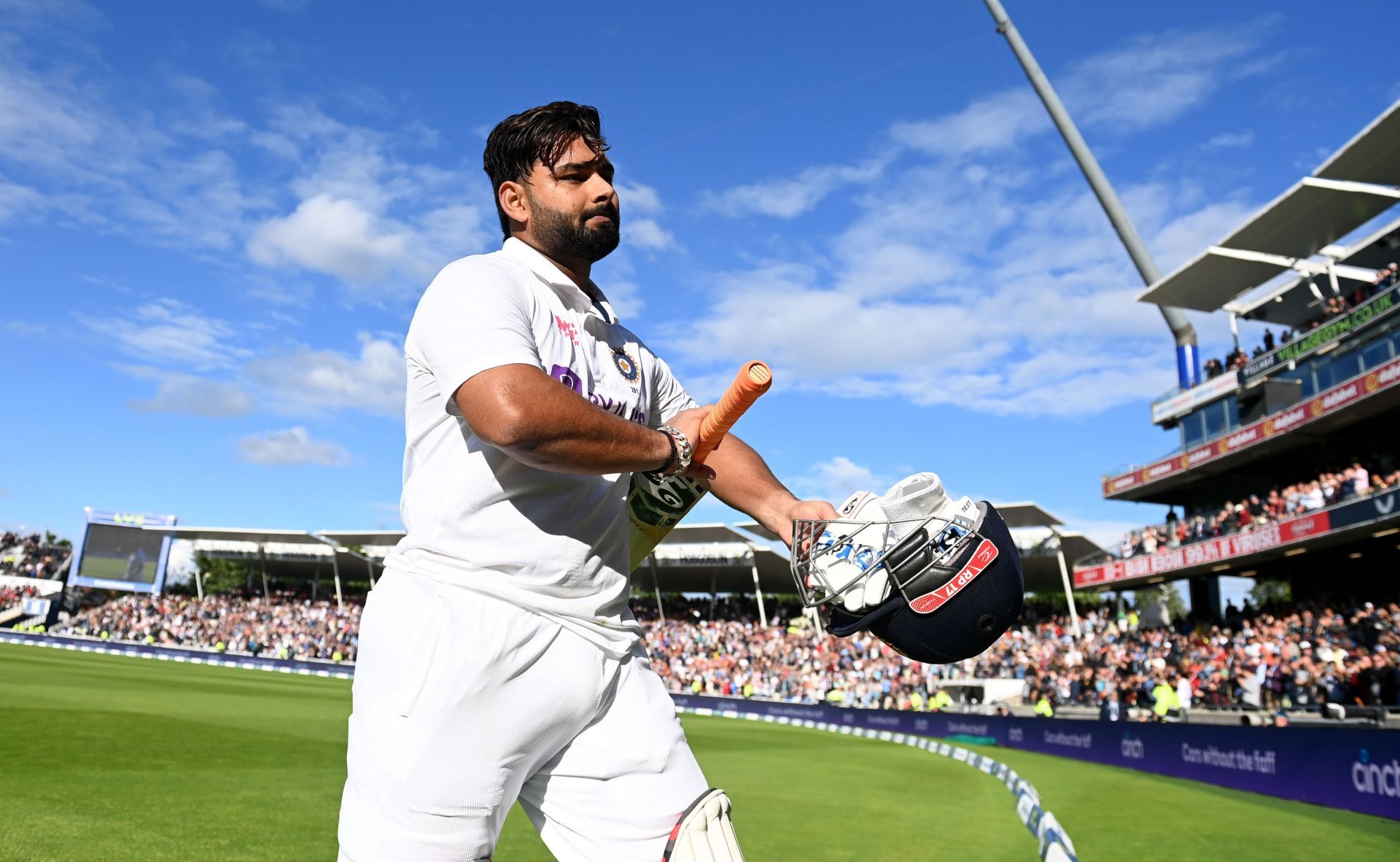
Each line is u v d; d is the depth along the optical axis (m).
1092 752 14.09
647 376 2.02
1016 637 30.80
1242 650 20.48
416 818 1.61
